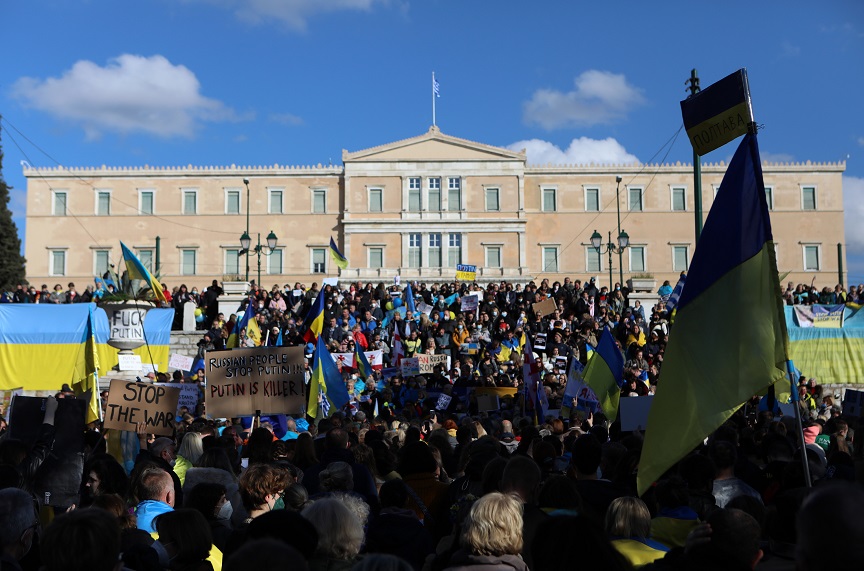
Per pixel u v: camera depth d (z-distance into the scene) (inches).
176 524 281.1
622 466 395.9
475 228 3513.8
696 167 1023.6
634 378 967.0
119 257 3528.5
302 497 332.8
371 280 3464.6
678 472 356.5
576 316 1656.0
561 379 1089.4
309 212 3550.7
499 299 1718.8
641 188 3548.2
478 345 1432.1
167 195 3563.0
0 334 1254.3
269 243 2898.6
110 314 1143.0
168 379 893.2
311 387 827.4
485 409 920.3
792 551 265.7
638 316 1637.6
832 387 1440.7
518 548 261.4
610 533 288.4
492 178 3535.9
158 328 1398.9
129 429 534.3
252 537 236.2
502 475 332.8
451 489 392.8
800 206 3531.0
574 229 3538.4
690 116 379.6
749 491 366.6
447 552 300.0
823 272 3511.3
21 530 266.4
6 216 3105.3
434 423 687.7
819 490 151.6
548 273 3526.1
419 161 3535.9
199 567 279.3
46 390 1263.5
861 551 143.3
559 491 305.3
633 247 3531.0
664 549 286.0
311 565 265.1
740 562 223.5
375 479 438.0
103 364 1273.4
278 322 1476.4
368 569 209.0
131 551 275.6
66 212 3545.8
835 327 1443.2
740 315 336.8
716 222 348.5
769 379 328.8
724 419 325.1
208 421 640.4
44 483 362.3
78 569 196.1
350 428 568.1
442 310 1731.1
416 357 1203.9
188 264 3540.8
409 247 3518.7
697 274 345.1
